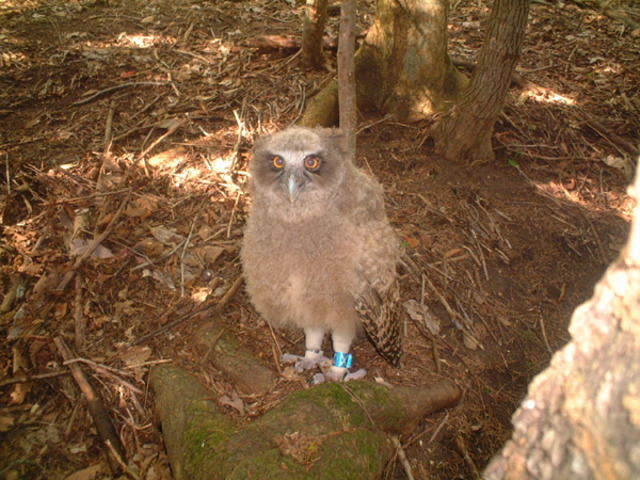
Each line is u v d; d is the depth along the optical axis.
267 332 0.77
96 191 0.93
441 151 1.09
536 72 1.38
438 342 0.79
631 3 1.77
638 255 0.22
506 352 0.82
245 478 0.50
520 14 0.89
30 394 0.66
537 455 0.28
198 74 1.27
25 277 0.78
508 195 1.03
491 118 1.02
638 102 1.27
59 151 1.02
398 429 0.66
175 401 0.64
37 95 1.18
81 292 0.76
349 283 0.61
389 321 0.66
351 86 0.83
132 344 0.72
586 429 0.24
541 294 0.90
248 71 1.29
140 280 0.80
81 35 1.41
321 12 1.21
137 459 0.62
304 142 0.57
